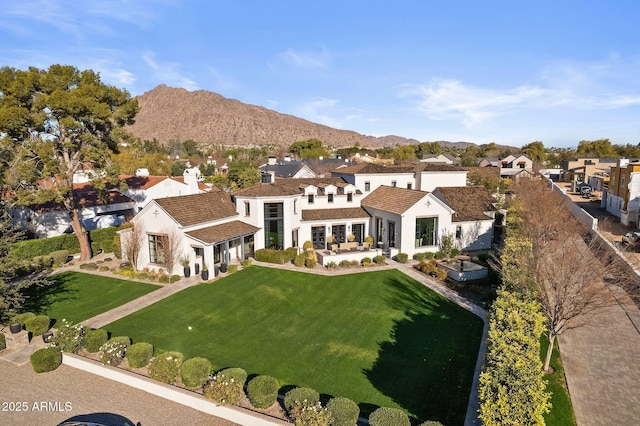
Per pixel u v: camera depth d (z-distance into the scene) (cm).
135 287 2792
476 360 1769
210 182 8088
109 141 3497
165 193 5403
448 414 1388
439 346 1917
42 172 3094
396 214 3462
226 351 1897
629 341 1852
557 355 1753
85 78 3222
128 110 3356
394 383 1603
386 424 1182
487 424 1103
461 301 2514
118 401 1450
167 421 1331
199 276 2997
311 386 1590
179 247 2961
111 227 4062
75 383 1578
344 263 3238
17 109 2852
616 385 1501
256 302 2514
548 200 4406
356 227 3931
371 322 2223
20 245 3241
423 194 3519
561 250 2252
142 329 2142
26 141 3038
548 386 1509
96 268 3278
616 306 2234
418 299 2559
